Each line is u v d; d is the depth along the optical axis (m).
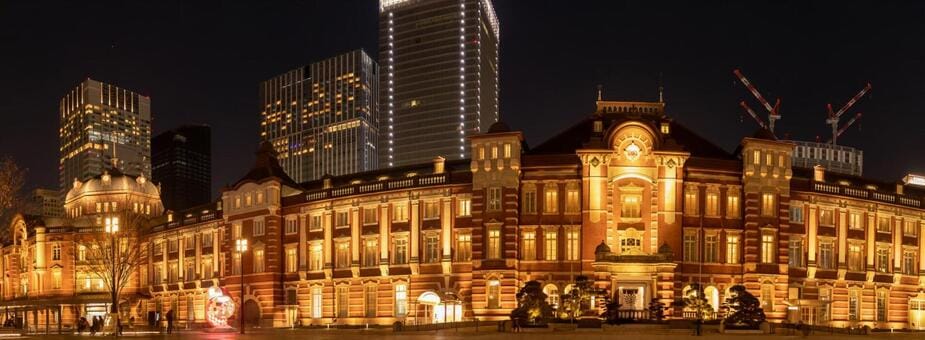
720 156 93.56
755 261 87.75
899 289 100.75
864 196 97.69
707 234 88.00
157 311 128.00
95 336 77.81
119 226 127.25
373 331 82.38
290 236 105.69
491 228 88.25
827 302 93.19
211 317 104.31
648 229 86.19
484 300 87.62
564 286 86.50
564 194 88.00
